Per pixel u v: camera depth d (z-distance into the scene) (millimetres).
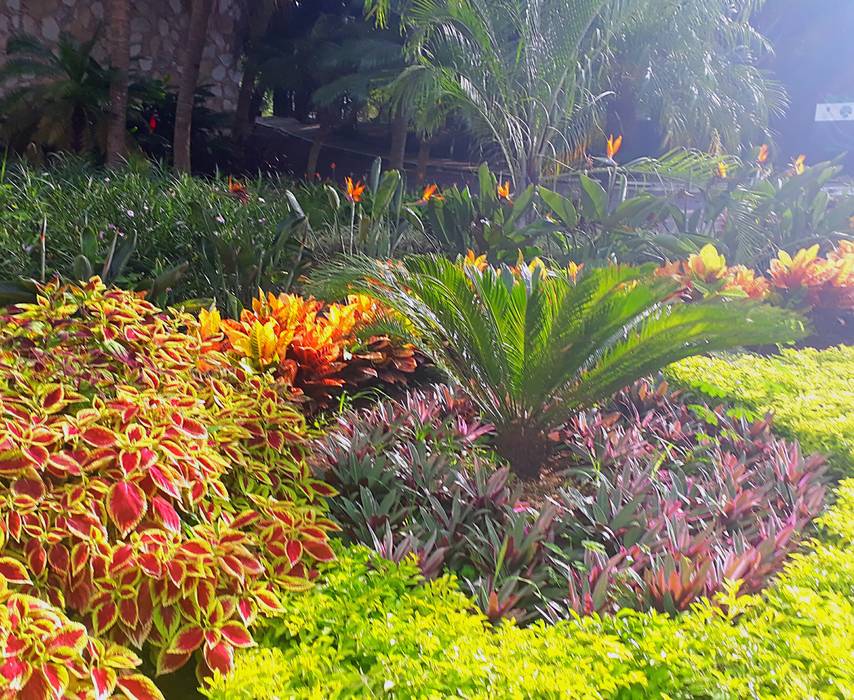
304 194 9078
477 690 1905
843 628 2141
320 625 2262
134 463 2373
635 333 3736
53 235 6477
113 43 11648
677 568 2674
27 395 2770
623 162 16375
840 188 13320
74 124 12930
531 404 3863
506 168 16016
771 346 6406
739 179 9523
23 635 1889
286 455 3135
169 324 3988
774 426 4238
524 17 9719
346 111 19297
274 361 4234
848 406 4336
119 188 7887
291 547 2568
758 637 2129
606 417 4328
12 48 13102
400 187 8062
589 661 2021
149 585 2242
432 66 9844
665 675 1956
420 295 3910
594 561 2789
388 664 2012
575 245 7738
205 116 15820
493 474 3393
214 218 7023
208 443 2805
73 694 1910
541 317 3646
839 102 15836
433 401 4273
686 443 4082
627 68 11492
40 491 2248
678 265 6574
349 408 4469
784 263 7008
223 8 18516
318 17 18656
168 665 2156
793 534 3064
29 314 3494
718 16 10805
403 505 3248
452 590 2545
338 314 4707
